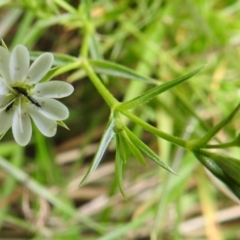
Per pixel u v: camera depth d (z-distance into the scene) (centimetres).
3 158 20
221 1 22
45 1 17
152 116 20
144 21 20
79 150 21
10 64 11
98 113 21
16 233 21
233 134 19
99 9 20
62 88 11
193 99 21
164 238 21
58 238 20
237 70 21
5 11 21
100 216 21
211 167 11
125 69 14
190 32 21
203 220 21
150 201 20
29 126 11
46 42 22
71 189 21
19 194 20
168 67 21
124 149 12
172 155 20
